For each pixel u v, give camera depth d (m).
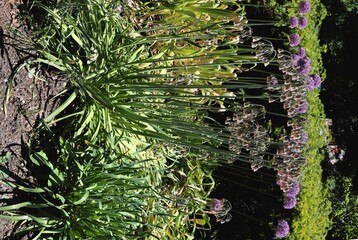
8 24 2.54
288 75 2.82
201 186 3.90
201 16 3.54
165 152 3.52
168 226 3.66
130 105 2.91
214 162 3.87
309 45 4.97
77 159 2.68
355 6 7.23
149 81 3.20
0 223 2.43
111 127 2.89
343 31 7.27
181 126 2.80
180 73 3.63
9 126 2.51
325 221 5.22
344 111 7.25
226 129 2.95
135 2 3.45
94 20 2.84
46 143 2.71
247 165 4.60
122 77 2.83
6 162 2.48
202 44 3.55
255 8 4.70
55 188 2.64
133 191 2.93
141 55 3.21
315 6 5.19
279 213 4.65
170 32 3.57
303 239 4.73
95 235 2.53
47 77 2.70
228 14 3.22
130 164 2.79
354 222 6.66
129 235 2.64
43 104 2.69
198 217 4.55
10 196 2.49
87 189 2.59
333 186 6.49
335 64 7.35
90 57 2.81
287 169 3.03
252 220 4.78
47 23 2.70
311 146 4.81
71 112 2.86
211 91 3.67
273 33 4.73
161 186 3.62
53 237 2.63
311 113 4.89
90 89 2.71
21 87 2.58
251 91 4.55
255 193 4.71
